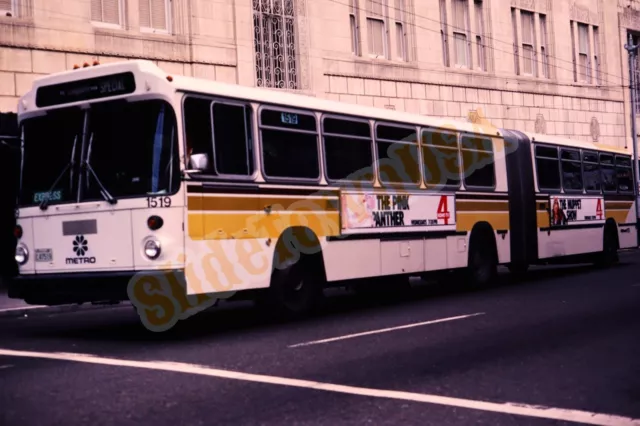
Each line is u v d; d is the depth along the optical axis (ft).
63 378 24.93
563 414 20.15
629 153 75.05
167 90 32.01
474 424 19.25
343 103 41.86
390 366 26.08
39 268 34.45
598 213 67.31
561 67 115.65
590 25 123.03
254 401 21.54
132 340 33.19
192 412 20.49
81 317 45.68
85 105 33.55
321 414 20.20
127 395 22.40
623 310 38.86
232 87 35.22
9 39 59.52
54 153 34.45
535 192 58.23
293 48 79.92
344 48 84.74
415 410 20.52
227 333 34.45
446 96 96.53
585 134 119.75
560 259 62.28
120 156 32.83
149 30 69.36
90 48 64.18
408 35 92.63
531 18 112.37
